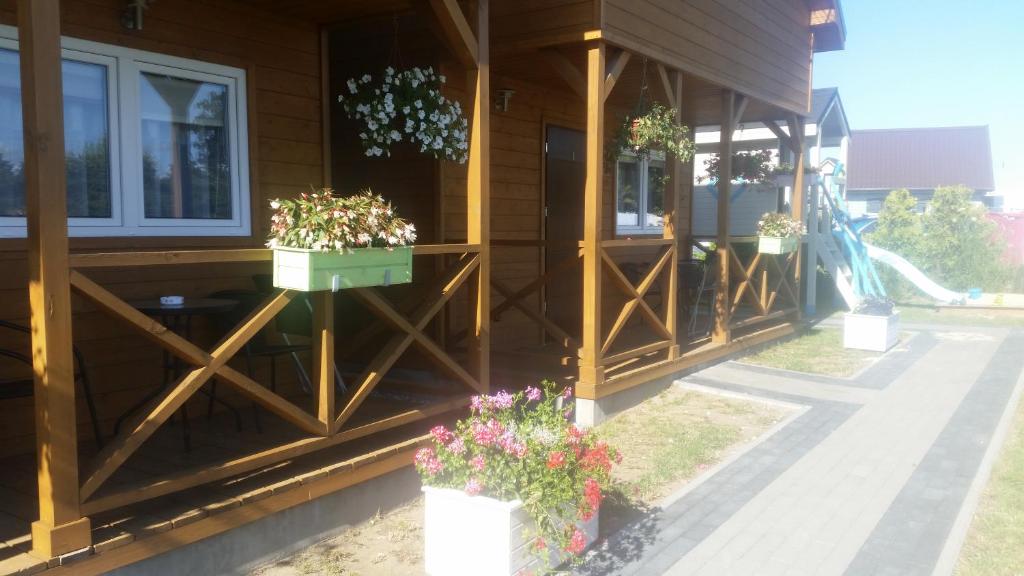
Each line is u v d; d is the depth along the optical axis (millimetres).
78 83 4402
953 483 4758
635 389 6582
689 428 5902
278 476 3771
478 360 4902
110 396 4570
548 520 3492
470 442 3604
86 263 2879
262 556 3602
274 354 4293
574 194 8539
